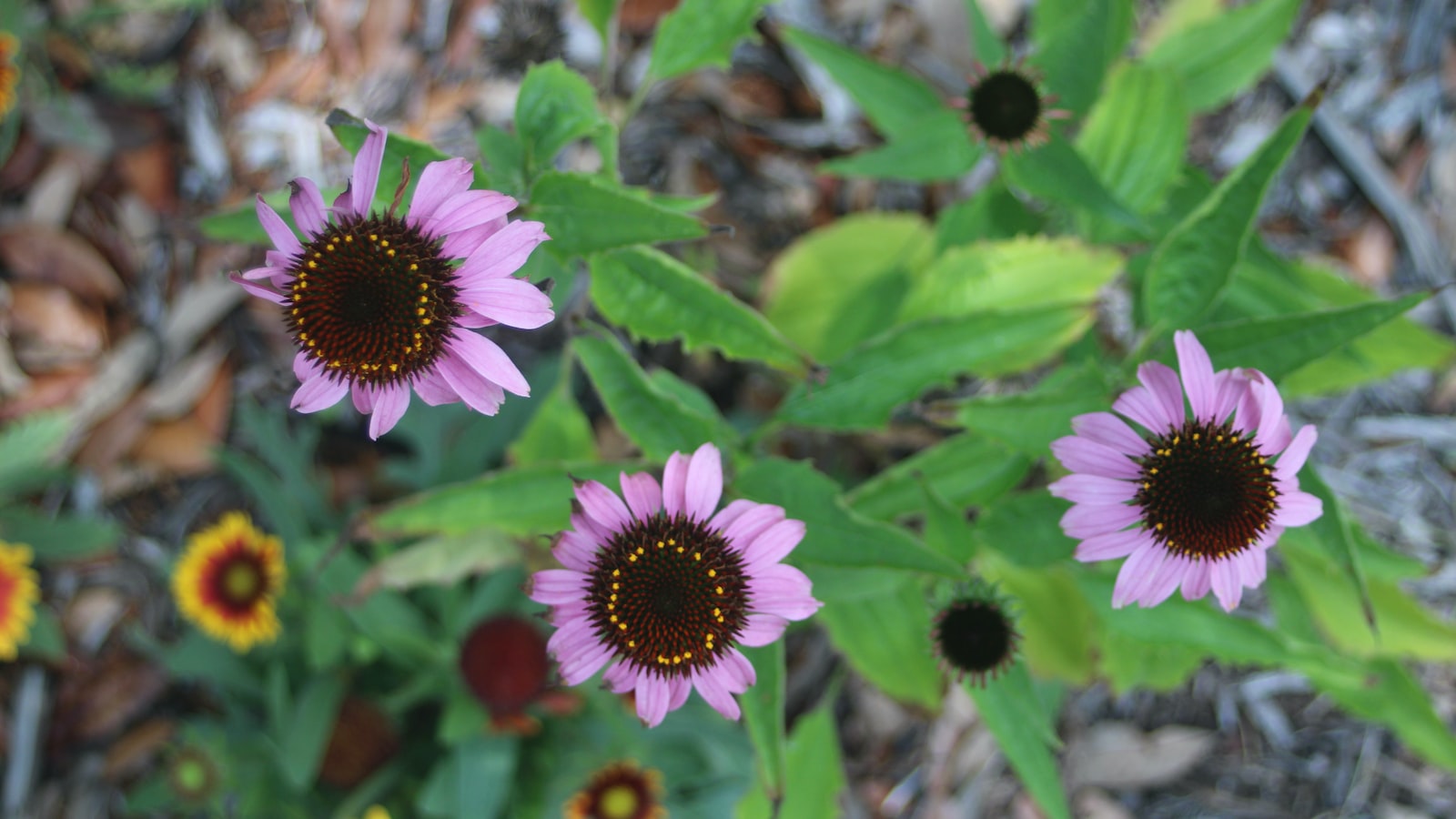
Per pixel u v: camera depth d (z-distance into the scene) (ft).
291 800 2.91
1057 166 2.47
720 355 3.22
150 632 3.16
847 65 2.72
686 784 2.98
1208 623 2.40
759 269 3.27
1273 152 2.26
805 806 2.65
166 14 3.24
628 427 2.33
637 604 2.15
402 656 2.87
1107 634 2.72
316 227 2.12
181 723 3.12
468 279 2.09
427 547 2.46
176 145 3.21
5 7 3.00
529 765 2.91
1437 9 3.40
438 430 3.02
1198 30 2.79
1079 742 3.26
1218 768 3.28
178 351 3.19
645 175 3.23
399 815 2.93
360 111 3.10
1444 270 3.36
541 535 2.19
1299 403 3.37
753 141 3.33
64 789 3.05
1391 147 3.39
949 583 2.34
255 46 3.22
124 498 3.19
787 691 3.20
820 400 2.43
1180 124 2.58
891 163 2.51
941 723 3.23
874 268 3.03
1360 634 2.67
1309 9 3.42
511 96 3.09
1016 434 2.28
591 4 2.46
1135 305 2.66
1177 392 2.19
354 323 2.08
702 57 2.48
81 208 3.14
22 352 3.07
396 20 3.14
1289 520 2.19
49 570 3.14
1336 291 2.78
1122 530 2.19
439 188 2.09
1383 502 3.33
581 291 2.98
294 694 2.97
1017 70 2.53
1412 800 3.23
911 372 2.43
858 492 2.45
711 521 2.17
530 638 2.75
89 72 3.18
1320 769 3.26
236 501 3.27
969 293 2.61
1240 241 2.30
